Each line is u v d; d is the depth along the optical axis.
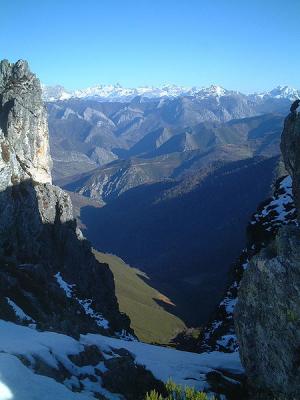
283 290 31.02
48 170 108.50
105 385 32.59
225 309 76.31
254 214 85.62
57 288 73.00
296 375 29.66
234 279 82.81
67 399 25.39
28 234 83.00
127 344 47.28
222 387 37.62
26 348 30.97
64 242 97.56
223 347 64.56
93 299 90.69
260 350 32.59
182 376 39.19
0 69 110.00
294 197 46.88
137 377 34.97
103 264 110.31
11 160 84.25
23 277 63.78
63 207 101.12
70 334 41.53
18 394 23.78
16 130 100.38
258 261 33.41
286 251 31.80
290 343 30.23
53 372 29.72
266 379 32.00
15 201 81.25
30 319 47.62
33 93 106.50
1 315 41.94
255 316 33.16
